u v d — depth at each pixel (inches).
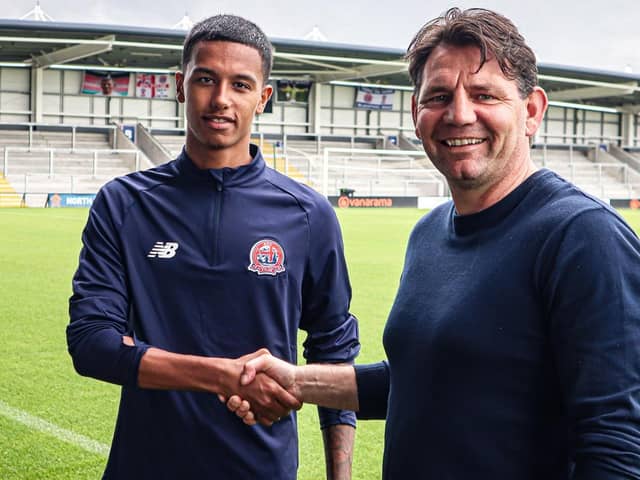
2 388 200.8
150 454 90.0
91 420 175.9
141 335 91.7
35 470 146.4
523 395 64.0
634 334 59.3
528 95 70.2
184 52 95.7
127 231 93.6
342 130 1643.7
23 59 1382.9
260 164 97.4
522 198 67.7
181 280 92.2
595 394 58.8
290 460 93.3
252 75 94.0
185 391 86.7
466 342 65.4
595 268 60.2
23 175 1261.1
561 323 61.4
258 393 84.4
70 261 478.9
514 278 64.6
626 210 1456.7
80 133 1406.3
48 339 259.6
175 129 1492.4
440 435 66.4
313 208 97.8
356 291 381.7
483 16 68.9
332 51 1321.4
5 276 410.3
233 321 92.0
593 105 1876.2
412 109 74.1
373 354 245.0
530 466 63.7
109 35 1190.3
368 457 156.3
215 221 93.5
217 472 89.0
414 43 71.7
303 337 268.2
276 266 93.6
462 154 68.2
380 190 1488.7
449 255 71.1
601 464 57.6
